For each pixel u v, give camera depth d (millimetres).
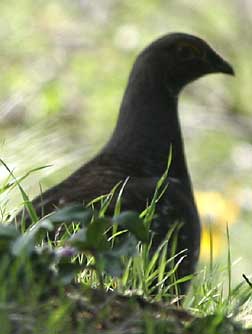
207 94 27844
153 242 10508
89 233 7027
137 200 10602
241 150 26703
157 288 8617
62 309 6562
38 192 13078
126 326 6809
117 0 28234
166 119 11984
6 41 26859
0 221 9430
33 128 12852
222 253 20125
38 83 25281
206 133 27000
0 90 25281
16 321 6562
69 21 27766
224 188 25109
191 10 28516
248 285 9031
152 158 11539
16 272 6734
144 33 27953
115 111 26250
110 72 27094
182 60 12344
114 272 7047
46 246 7699
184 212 10969
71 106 26109
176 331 6852
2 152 11680
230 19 28734
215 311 8156
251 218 22078
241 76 28141
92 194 10461
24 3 27453
